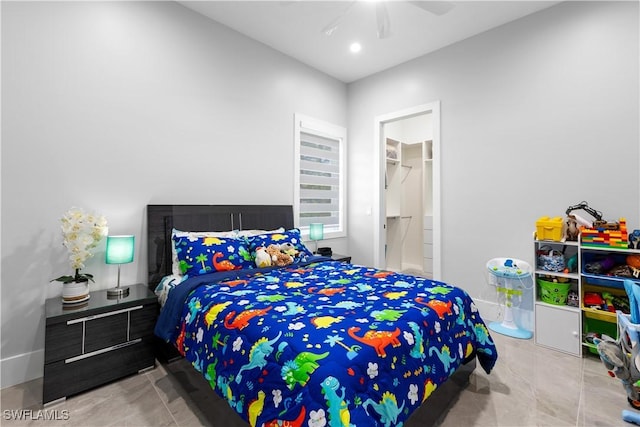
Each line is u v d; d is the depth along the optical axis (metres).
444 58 3.41
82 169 2.22
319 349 1.16
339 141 4.34
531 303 2.84
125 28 2.43
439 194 3.43
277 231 3.06
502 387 1.90
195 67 2.83
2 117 1.93
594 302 2.33
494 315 3.05
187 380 1.99
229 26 3.07
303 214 3.86
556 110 2.70
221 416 1.64
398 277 2.24
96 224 2.08
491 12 2.81
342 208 4.33
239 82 3.16
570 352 2.35
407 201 5.59
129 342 2.01
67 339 1.77
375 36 3.22
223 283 2.06
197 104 2.85
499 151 3.02
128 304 2.00
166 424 1.58
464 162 3.26
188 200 2.79
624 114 2.39
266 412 1.14
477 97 3.17
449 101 3.37
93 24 2.28
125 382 1.96
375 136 4.07
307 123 3.82
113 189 2.37
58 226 2.12
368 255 4.18
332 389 1.03
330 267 2.61
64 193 2.15
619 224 2.22
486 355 1.89
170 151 2.67
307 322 1.37
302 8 2.79
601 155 2.48
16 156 1.97
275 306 1.58
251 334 1.36
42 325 2.07
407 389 1.26
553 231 2.46
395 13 2.82
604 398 1.79
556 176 2.70
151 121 2.56
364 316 1.44
